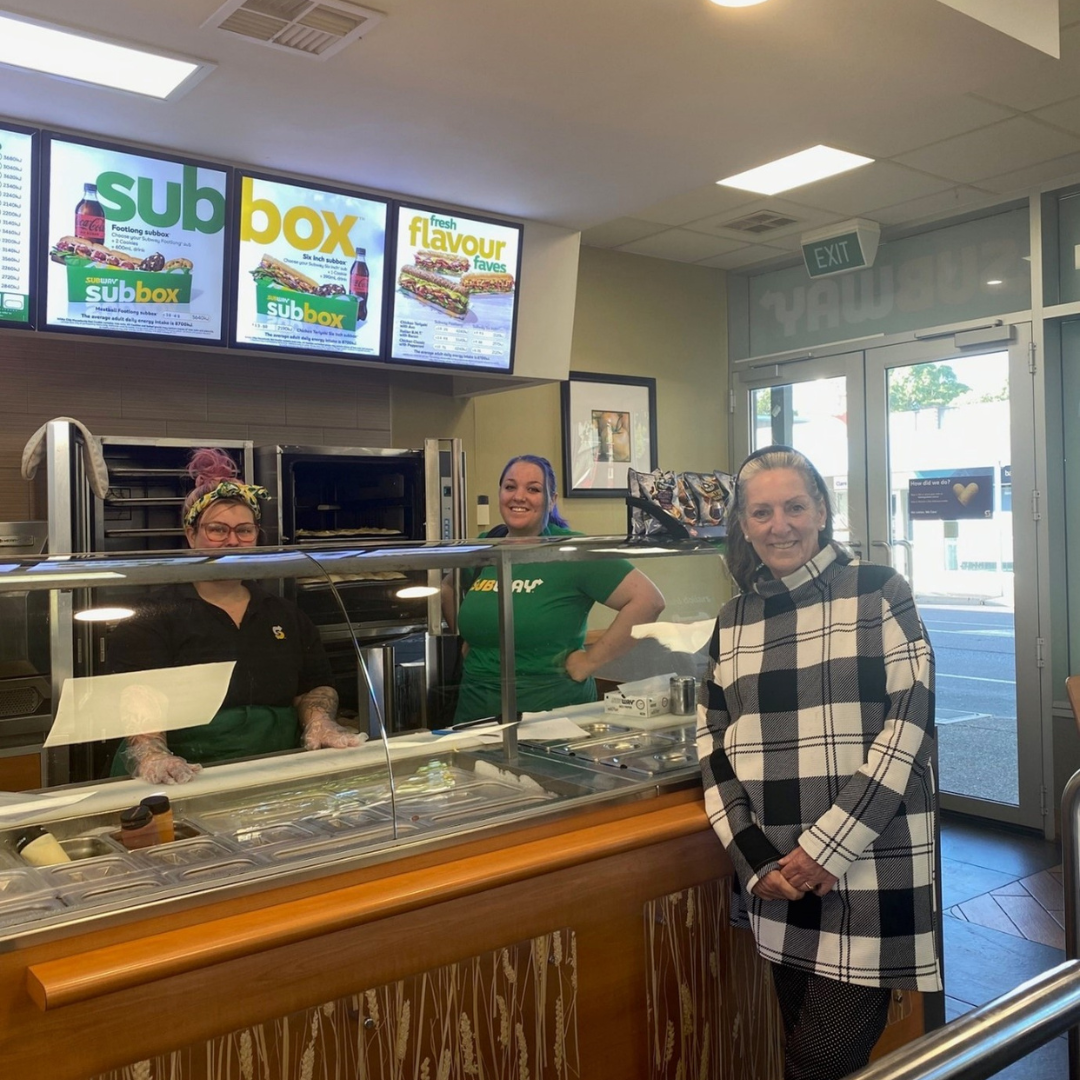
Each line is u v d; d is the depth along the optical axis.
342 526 3.99
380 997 1.57
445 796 1.88
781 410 5.63
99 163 3.08
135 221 3.17
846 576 1.87
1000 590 4.64
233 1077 1.43
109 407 3.60
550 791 1.94
